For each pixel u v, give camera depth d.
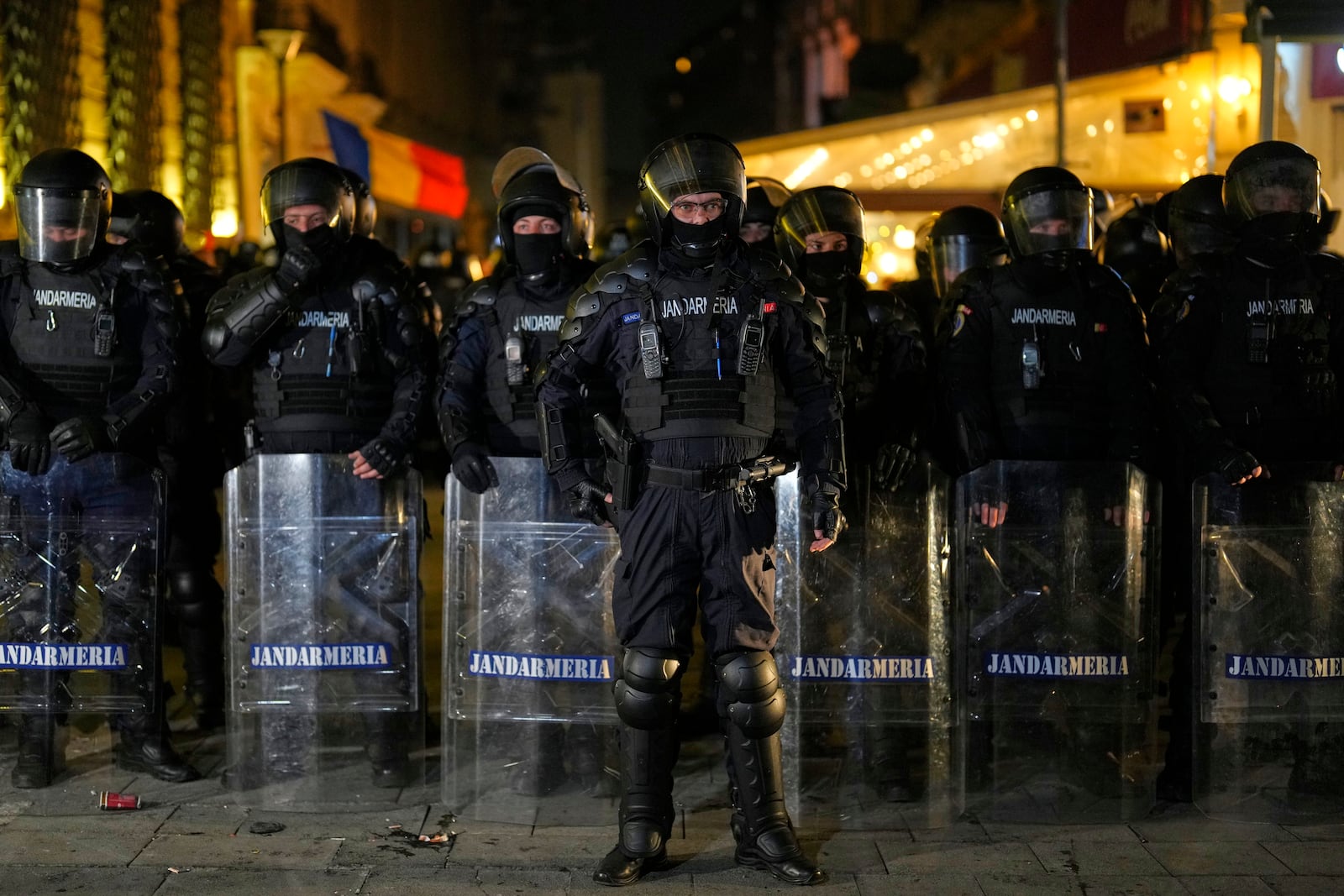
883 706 4.46
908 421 4.52
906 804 4.47
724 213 3.93
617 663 4.43
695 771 4.96
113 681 4.61
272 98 19.39
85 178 4.53
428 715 5.67
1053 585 4.44
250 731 4.55
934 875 3.98
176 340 4.70
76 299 4.64
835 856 4.14
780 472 3.97
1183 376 4.50
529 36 52.38
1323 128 8.00
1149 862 4.08
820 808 4.46
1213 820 4.46
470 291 4.68
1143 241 6.11
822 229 4.58
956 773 4.50
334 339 4.66
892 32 40.06
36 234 4.55
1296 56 7.94
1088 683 4.44
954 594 4.50
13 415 4.52
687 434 3.87
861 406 4.56
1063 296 4.54
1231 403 4.50
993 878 3.95
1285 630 4.42
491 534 4.47
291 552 4.56
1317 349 4.50
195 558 5.33
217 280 5.89
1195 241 5.07
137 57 14.46
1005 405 4.52
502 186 4.69
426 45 33.94
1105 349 4.54
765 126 62.69
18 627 4.56
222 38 17.81
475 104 42.78
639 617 3.95
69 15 12.54
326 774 4.57
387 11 28.80
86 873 3.98
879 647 4.46
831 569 4.45
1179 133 12.83
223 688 5.44
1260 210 4.46
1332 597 4.42
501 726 4.48
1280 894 3.82
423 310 4.79
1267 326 4.46
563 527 4.44
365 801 4.57
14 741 4.57
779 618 4.45
